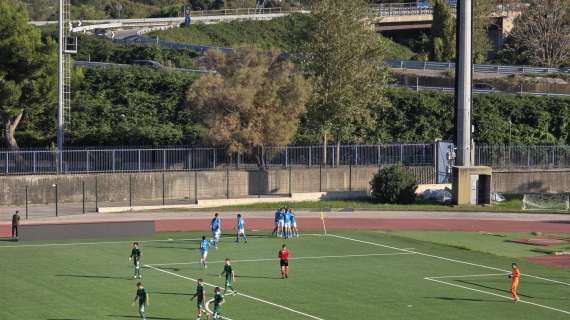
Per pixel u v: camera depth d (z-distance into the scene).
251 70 159.25
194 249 112.62
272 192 163.62
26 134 173.38
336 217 145.25
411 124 197.12
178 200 154.50
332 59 173.00
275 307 81.81
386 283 93.88
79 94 185.88
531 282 96.62
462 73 160.88
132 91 190.25
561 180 182.25
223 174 159.50
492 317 80.38
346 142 186.00
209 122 159.38
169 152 159.25
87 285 89.56
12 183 144.75
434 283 94.62
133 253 93.75
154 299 83.75
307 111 172.62
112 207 144.88
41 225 119.00
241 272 98.31
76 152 152.75
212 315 77.06
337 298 86.12
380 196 162.00
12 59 159.50
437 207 157.88
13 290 86.62
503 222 143.88
